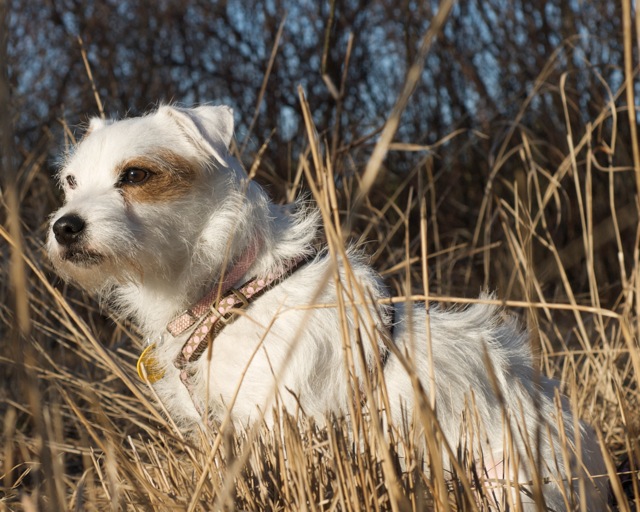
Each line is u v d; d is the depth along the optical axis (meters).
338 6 8.43
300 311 2.64
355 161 5.85
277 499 2.03
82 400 3.88
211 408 2.79
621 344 3.82
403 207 8.00
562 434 2.17
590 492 2.46
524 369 2.80
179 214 2.87
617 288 6.76
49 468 1.47
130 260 2.77
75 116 7.82
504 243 6.29
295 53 8.80
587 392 3.72
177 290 2.89
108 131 3.03
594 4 8.41
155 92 8.87
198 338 2.72
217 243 2.83
